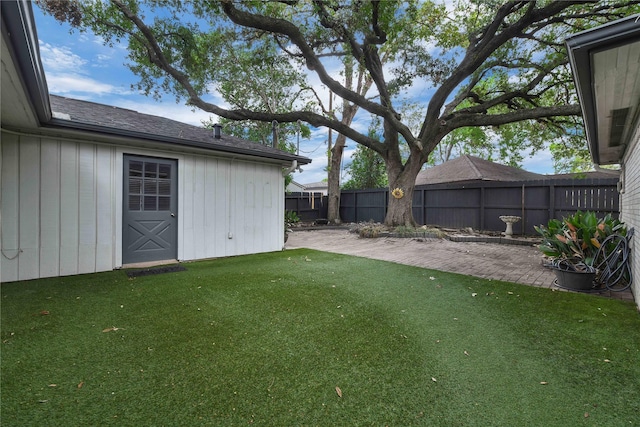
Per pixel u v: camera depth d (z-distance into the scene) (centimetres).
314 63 820
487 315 310
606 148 491
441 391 184
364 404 172
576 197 838
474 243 845
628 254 404
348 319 296
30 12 176
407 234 924
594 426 155
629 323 291
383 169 1750
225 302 343
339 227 1359
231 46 1051
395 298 363
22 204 432
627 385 191
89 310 314
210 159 627
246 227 682
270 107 1516
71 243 472
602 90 273
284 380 194
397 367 210
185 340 248
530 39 941
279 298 359
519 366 213
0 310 312
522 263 580
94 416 160
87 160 486
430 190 1208
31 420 156
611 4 821
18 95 296
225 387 186
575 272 394
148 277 459
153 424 155
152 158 556
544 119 1044
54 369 203
